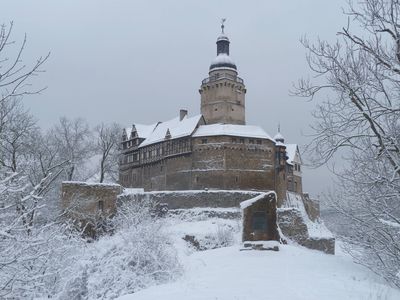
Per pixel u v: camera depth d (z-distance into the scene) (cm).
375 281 1653
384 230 1305
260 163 6894
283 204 7181
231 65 8244
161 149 7594
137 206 3984
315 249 4909
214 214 5834
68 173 5612
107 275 1719
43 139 5084
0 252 970
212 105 8138
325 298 1263
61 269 1407
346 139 1253
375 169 1242
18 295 1016
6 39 820
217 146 6825
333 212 1634
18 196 1053
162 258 1967
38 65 866
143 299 1252
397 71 1153
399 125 1213
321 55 1239
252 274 1780
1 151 1350
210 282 1606
